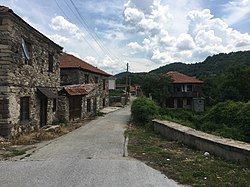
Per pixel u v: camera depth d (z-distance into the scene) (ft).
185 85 156.66
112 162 25.79
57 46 59.11
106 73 121.19
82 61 101.91
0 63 36.94
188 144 35.12
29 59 45.29
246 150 23.67
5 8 36.06
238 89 144.25
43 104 53.72
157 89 141.69
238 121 58.23
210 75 215.92
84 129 54.95
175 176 21.25
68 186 18.65
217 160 26.71
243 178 20.42
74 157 27.73
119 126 61.05
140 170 23.06
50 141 38.91
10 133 37.63
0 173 21.72
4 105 37.04
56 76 60.64
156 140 41.01
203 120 71.97
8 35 36.83
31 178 20.39
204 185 18.89
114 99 156.76
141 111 66.33
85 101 82.64
